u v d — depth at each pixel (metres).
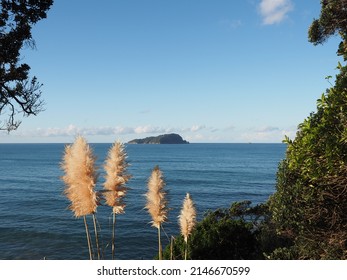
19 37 11.02
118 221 34.22
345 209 6.77
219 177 81.25
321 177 6.12
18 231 32.16
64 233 31.08
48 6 11.43
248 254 13.45
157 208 6.84
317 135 5.70
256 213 17.66
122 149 5.82
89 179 5.30
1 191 59.19
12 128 11.54
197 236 13.12
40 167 111.62
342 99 5.49
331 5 9.38
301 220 7.28
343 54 7.81
